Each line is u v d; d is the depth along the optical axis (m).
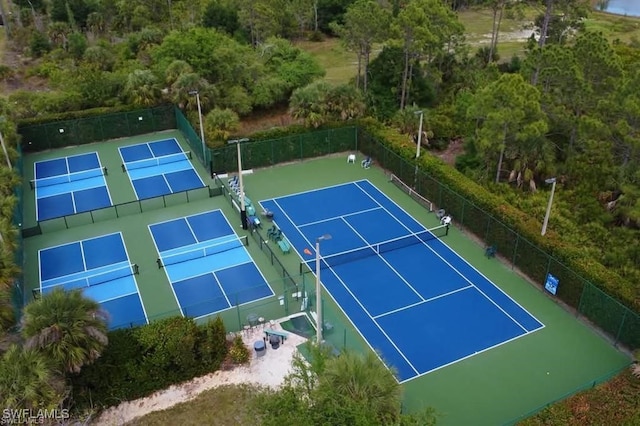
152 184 43.25
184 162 47.06
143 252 34.28
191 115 49.53
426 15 50.56
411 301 29.78
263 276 31.81
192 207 39.50
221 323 24.88
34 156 48.66
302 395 17.83
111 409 23.00
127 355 23.06
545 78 40.94
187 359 23.75
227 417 22.58
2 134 42.38
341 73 67.31
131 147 50.25
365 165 45.38
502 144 36.91
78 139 50.66
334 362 19.09
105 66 65.00
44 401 18.84
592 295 27.41
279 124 55.88
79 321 20.95
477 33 83.06
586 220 35.22
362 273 32.12
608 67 40.19
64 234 36.31
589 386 23.38
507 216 32.69
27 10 83.31
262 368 24.83
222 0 76.62
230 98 53.94
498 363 25.66
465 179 37.06
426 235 35.91
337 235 36.03
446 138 48.38
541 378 24.80
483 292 30.50
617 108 35.28
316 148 47.16
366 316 28.64
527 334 27.45
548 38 58.88
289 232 36.44
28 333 20.53
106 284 31.31
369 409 17.28
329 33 85.19
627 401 20.83
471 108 38.91
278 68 58.69
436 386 24.38
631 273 29.39
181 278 31.75
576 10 56.91
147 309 29.19
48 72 66.12
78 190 42.53
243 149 44.31
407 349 26.48
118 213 38.69
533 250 30.73
